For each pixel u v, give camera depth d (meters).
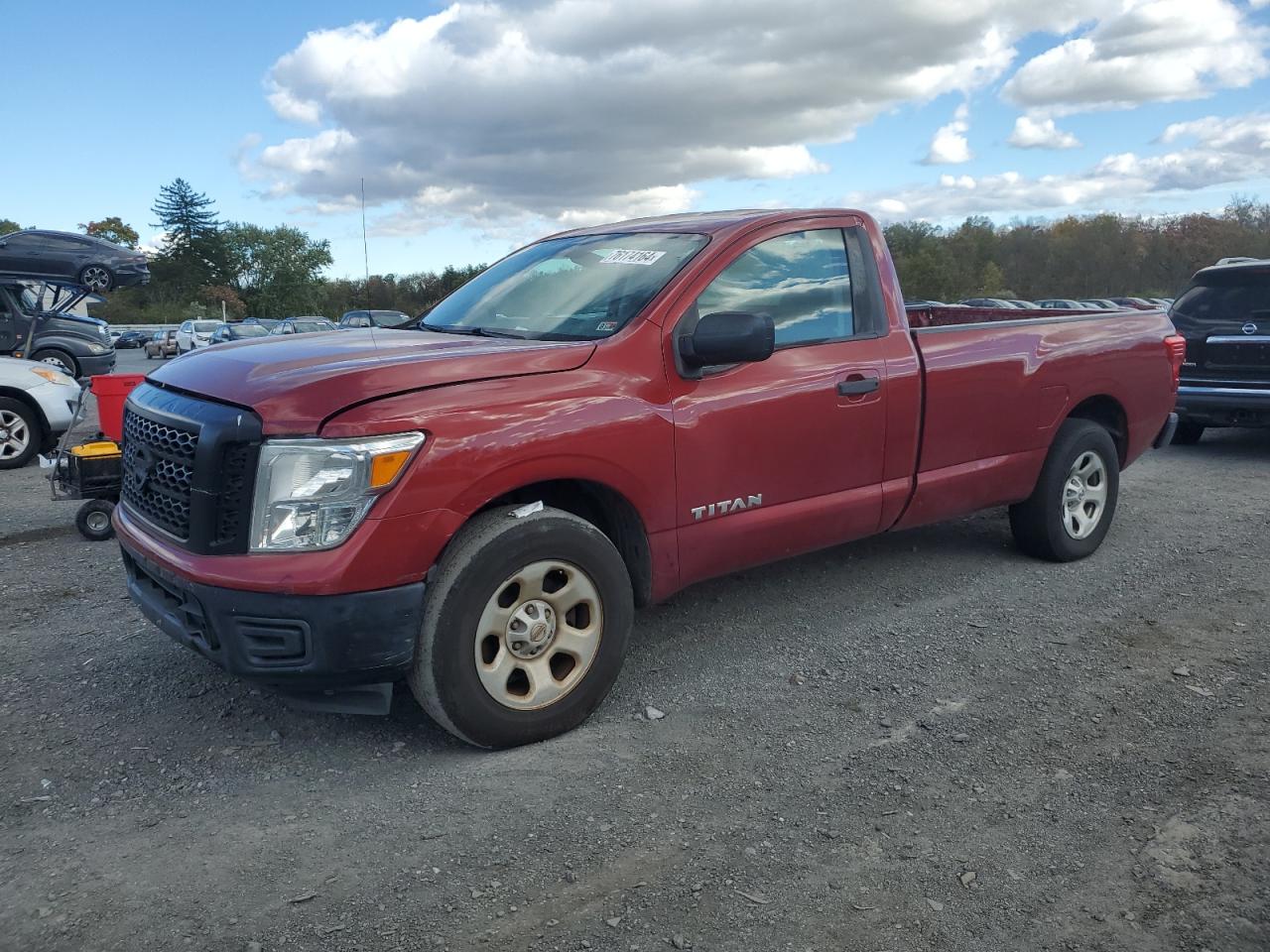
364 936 2.44
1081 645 4.39
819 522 4.33
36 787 3.18
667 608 4.86
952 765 3.31
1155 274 97.06
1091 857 2.78
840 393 4.29
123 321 86.31
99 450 6.24
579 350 3.61
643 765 3.32
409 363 3.28
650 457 3.68
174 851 2.81
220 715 3.71
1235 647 4.36
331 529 3.04
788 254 4.32
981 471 4.98
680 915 2.53
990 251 100.81
